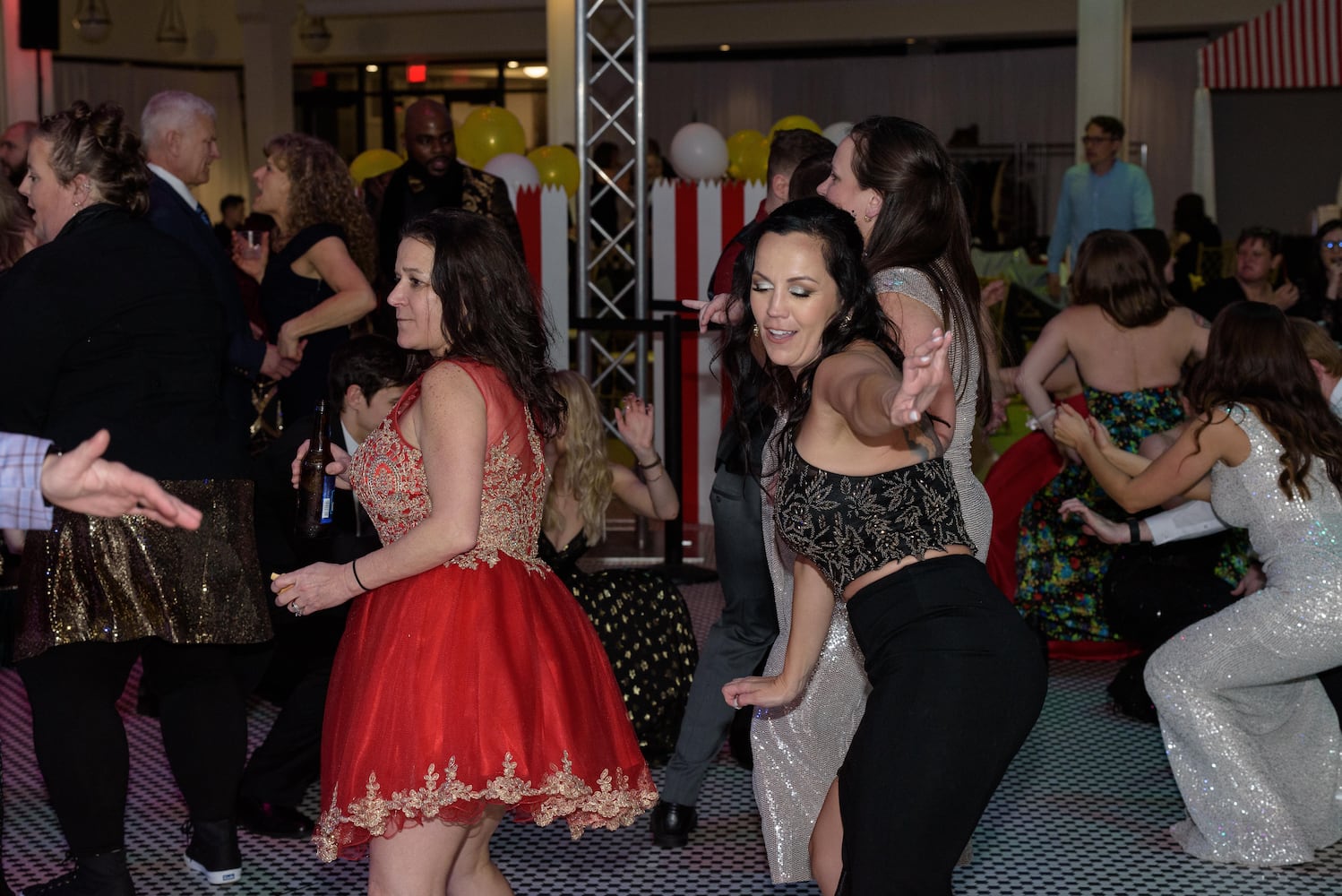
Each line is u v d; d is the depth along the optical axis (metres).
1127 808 3.60
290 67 14.53
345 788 2.17
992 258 10.38
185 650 3.00
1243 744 3.27
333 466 2.90
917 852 2.03
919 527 2.11
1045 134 15.63
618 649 3.76
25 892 2.80
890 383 1.91
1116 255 4.57
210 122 4.12
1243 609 3.29
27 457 1.89
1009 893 3.08
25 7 9.98
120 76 15.96
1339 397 3.90
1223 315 3.39
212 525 2.83
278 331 4.49
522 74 16.55
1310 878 3.17
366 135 16.92
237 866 3.10
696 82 16.41
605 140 16.27
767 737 2.82
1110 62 10.32
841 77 16.12
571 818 2.37
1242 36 11.92
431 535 2.22
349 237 4.54
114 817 2.77
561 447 3.70
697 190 6.75
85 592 2.71
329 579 2.28
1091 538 4.86
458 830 2.24
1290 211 15.91
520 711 2.20
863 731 2.08
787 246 2.12
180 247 2.89
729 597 3.28
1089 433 3.74
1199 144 12.66
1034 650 2.10
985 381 2.55
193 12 16.33
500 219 5.89
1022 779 3.81
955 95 15.87
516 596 2.30
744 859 3.27
